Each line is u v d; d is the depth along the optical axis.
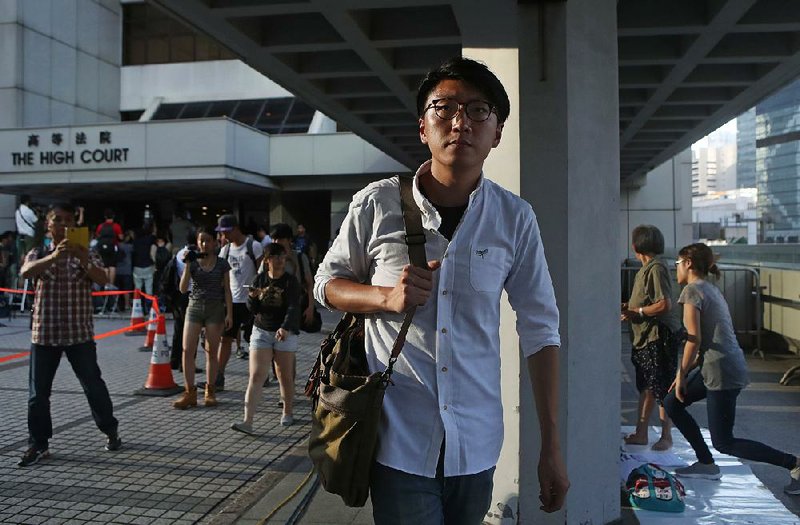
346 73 8.25
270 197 19.45
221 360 7.25
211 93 24.92
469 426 1.81
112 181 17.19
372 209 1.88
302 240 16.70
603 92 3.69
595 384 3.63
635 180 19.66
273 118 23.48
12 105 21.33
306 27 7.08
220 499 4.19
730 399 4.37
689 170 19.62
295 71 8.23
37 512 3.96
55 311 4.83
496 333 1.88
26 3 21.73
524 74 3.53
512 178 3.62
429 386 1.79
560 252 3.46
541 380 1.90
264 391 7.31
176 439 5.45
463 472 1.80
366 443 1.73
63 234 4.86
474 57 3.77
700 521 3.85
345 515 3.88
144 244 15.05
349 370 1.83
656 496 3.99
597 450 3.65
